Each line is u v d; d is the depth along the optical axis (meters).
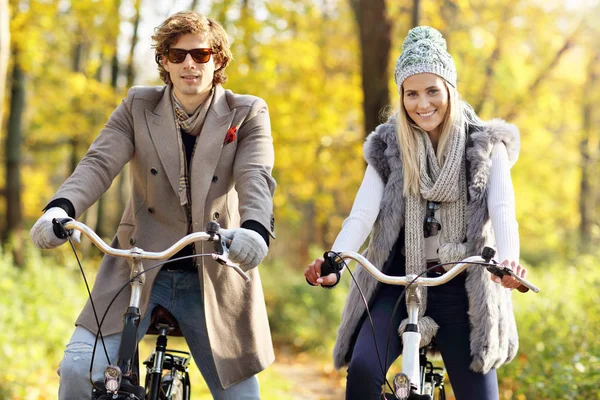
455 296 4.71
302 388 13.06
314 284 4.39
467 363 4.68
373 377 4.38
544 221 31.81
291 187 23.17
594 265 14.51
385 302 4.75
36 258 17.50
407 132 4.79
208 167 4.84
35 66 20.69
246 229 4.16
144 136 4.91
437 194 4.69
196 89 4.79
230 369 4.91
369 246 4.89
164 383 4.78
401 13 18.91
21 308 13.37
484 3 20.73
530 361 9.53
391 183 4.83
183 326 4.93
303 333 19.36
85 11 19.36
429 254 4.81
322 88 20.20
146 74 23.22
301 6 19.58
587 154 28.31
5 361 10.20
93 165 4.72
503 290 4.76
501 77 20.62
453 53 20.16
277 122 19.27
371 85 12.67
